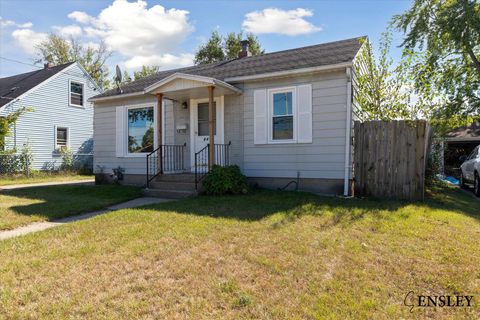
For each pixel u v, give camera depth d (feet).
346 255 11.86
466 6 32.60
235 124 30.12
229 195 25.39
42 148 58.90
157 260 11.58
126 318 7.94
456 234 14.43
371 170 24.20
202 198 24.36
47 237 14.58
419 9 37.47
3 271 10.69
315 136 26.55
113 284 9.73
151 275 10.33
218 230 15.23
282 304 8.53
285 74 27.07
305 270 10.61
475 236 14.20
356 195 24.63
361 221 16.58
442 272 10.41
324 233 14.61
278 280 9.91
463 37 33.37
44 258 11.85
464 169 36.60
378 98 26.76
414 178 22.94
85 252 12.37
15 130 54.34
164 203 22.76
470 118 41.75
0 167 51.34
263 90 28.71
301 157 27.17
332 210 19.13
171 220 17.26
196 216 18.16
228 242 13.47
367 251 12.28
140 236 14.38
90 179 49.88
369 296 8.92
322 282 9.74
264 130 28.68
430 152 33.96
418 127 22.91
